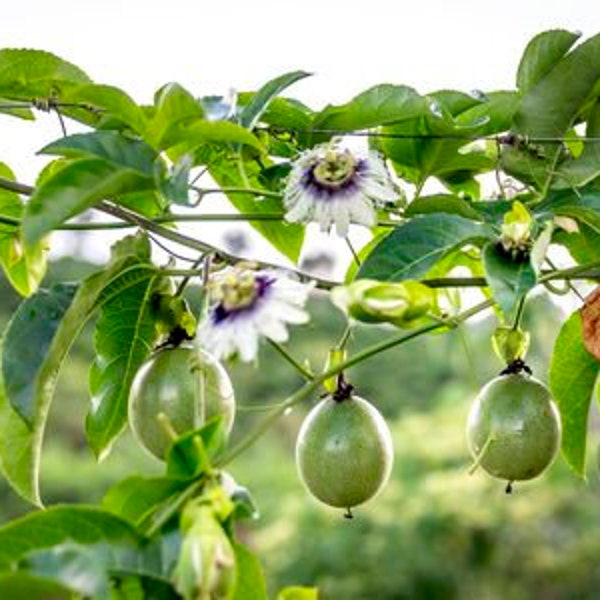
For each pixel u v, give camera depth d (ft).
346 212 2.64
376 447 2.64
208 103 2.69
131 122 2.51
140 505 2.08
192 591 1.91
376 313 2.20
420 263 2.42
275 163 3.03
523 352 2.78
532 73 2.90
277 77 2.70
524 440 2.71
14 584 1.90
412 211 2.81
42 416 2.49
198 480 2.06
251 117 2.70
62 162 2.88
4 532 1.96
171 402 2.55
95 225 2.65
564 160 2.94
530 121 2.92
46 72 2.85
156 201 2.81
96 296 2.49
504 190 2.97
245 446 2.17
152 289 2.66
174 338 2.64
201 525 1.95
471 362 2.83
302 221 2.66
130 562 1.99
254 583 2.21
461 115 3.02
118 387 2.77
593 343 2.75
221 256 2.58
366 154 2.70
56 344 2.41
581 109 2.92
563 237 2.95
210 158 2.94
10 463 2.52
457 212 2.77
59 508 1.98
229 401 2.52
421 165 3.02
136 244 2.55
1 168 3.05
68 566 1.94
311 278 2.40
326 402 2.68
